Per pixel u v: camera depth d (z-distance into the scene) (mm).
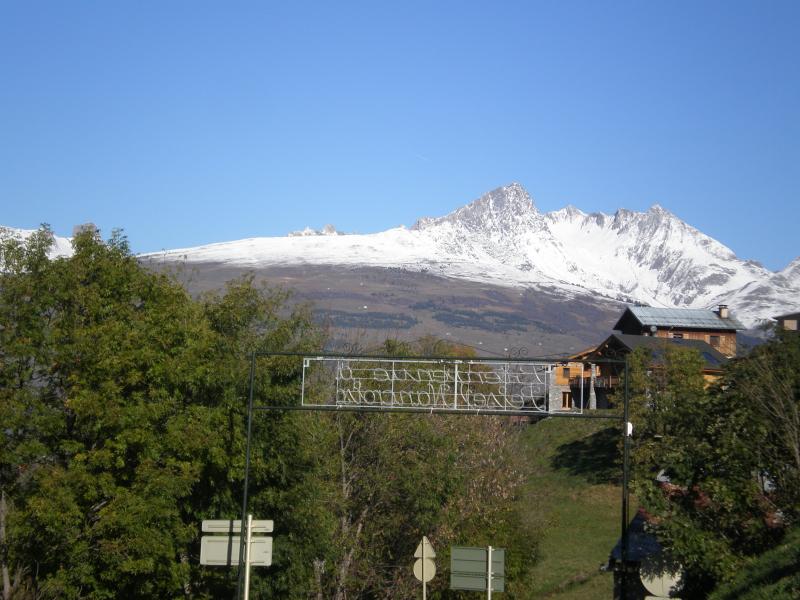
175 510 25891
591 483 61469
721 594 22453
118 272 27219
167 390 26688
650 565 26953
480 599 34438
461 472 37250
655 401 54750
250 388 27500
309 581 30953
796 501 25438
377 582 35594
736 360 30047
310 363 30766
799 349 28562
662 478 29609
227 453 28422
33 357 25656
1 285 26062
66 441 25188
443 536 35625
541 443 71562
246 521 25688
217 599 29625
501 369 29578
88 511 25391
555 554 49688
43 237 26922
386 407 27531
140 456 25594
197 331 27797
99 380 25594
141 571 24641
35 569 25859
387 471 35938
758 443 26438
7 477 25719
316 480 31469
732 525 25625
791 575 19594
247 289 30953
